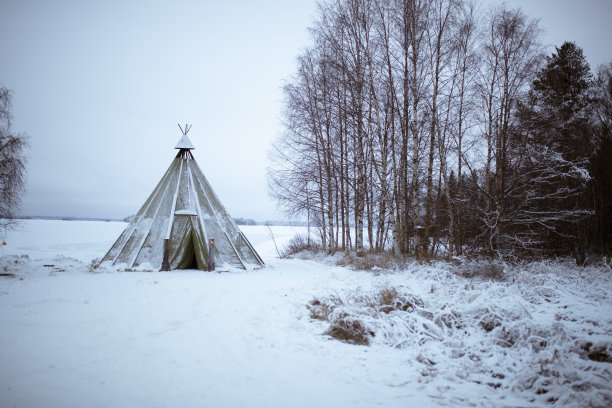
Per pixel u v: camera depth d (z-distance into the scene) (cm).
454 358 464
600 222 1534
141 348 484
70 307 687
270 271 1398
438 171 1795
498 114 1532
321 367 437
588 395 323
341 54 1603
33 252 2175
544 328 496
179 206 1504
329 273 1168
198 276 1202
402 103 1628
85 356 447
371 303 707
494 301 645
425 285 896
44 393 345
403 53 1491
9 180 1402
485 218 1488
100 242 3141
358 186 1756
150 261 1366
